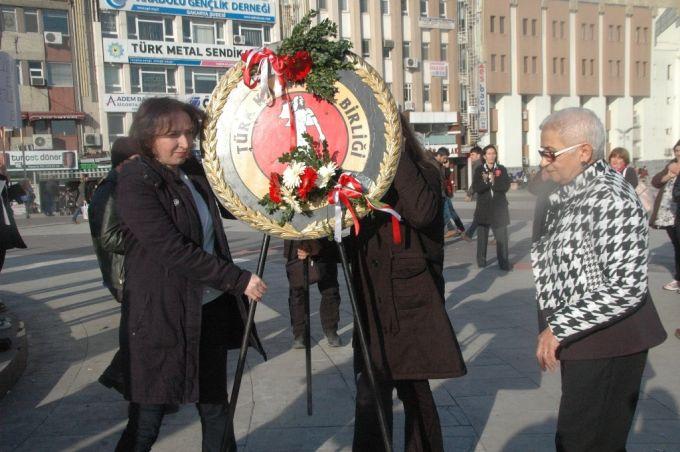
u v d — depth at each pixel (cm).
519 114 5006
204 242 289
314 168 260
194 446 367
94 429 392
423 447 306
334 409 417
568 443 252
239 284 265
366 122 270
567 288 248
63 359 543
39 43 3431
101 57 3556
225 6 3812
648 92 5712
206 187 301
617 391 247
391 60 4281
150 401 264
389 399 297
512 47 4938
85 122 3581
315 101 269
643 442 358
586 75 5322
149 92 3694
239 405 428
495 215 945
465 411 407
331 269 550
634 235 234
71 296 833
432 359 282
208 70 3831
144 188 265
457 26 4638
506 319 642
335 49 268
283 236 265
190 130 275
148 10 3619
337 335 562
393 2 4253
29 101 3438
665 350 518
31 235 1917
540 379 462
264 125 268
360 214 263
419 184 274
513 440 364
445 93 4631
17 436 383
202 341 292
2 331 561
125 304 272
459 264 1036
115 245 362
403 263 282
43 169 3491
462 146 4681
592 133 250
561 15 5128
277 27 3991
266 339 595
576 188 253
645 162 5766
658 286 792
